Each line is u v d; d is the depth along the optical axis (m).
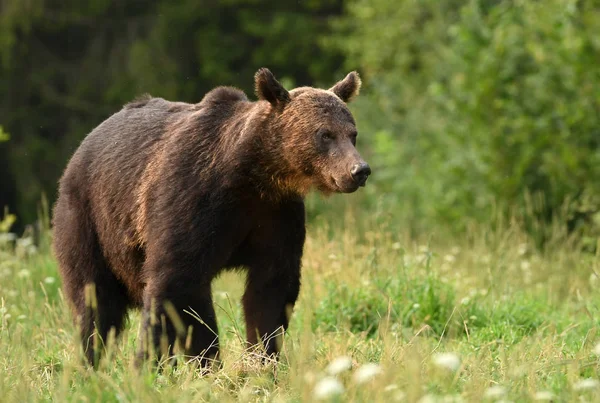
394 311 12.39
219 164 9.76
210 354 9.76
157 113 10.81
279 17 36.09
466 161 20.73
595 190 18.14
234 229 9.85
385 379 7.61
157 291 9.65
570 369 8.57
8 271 14.30
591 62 18.11
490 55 20.00
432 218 21.84
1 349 9.61
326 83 36.12
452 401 7.46
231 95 10.35
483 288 14.23
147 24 37.47
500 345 10.61
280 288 10.20
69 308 11.30
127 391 8.00
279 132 9.77
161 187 9.89
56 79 37.56
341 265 13.95
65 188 11.20
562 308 13.77
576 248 16.66
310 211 19.81
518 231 16.52
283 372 9.11
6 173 36.81
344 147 9.60
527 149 19.12
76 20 37.12
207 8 36.56
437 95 22.62
